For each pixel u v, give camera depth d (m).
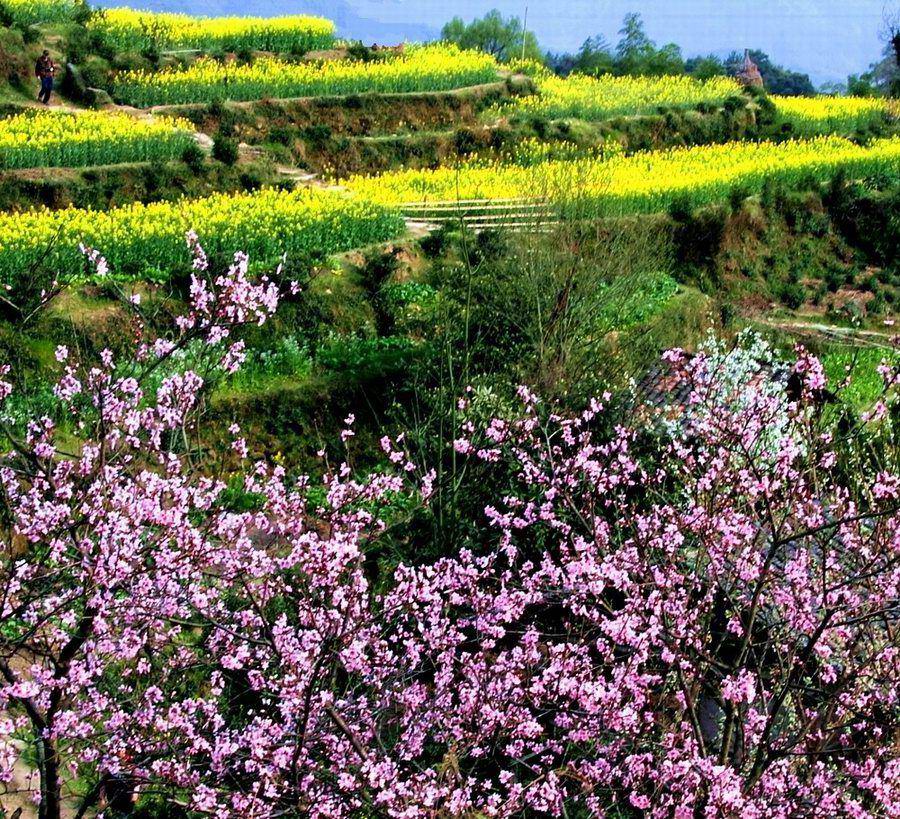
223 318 10.04
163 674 10.29
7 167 32.56
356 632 8.76
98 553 8.98
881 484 9.06
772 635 9.88
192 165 34.59
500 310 23.50
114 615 9.07
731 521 9.69
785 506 9.49
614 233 27.98
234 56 52.19
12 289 22.58
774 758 8.43
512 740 11.08
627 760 9.04
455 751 9.07
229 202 31.52
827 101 66.50
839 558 10.09
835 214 46.62
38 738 8.82
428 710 10.13
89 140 33.97
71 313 23.14
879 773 8.49
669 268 36.75
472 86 54.06
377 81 50.94
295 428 23.22
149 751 9.29
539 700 9.76
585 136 51.34
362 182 40.66
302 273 27.22
